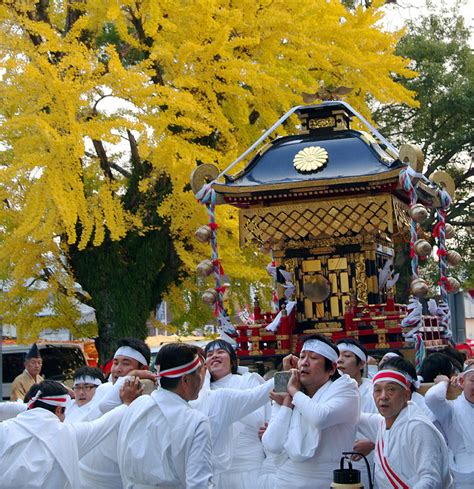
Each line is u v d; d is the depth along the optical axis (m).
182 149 12.95
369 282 8.79
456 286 9.46
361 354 6.55
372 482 5.79
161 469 5.11
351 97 15.14
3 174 12.41
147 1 13.63
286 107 13.66
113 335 14.66
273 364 8.80
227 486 6.22
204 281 16.69
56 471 5.37
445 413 5.96
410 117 23.80
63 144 12.34
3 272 16.47
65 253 15.01
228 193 8.75
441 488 5.18
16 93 12.84
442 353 7.24
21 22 12.95
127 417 5.28
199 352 5.96
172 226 13.83
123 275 14.75
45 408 5.52
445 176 9.61
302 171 8.67
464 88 22.80
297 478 5.64
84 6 14.19
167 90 12.70
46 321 16.14
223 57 13.39
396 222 8.74
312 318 8.89
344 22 14.98
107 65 13.67
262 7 13.76
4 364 18.78
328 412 5.45
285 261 9.02
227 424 6.02
